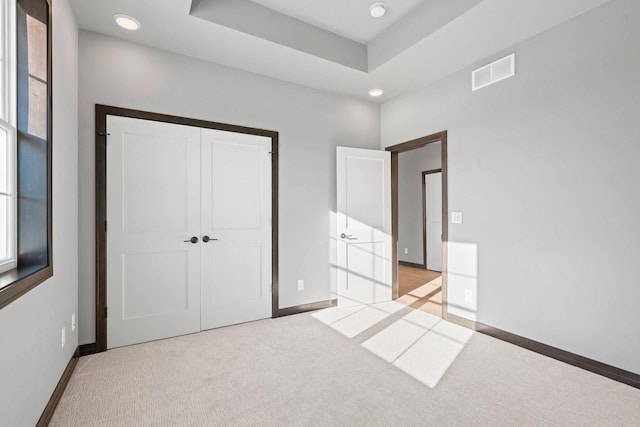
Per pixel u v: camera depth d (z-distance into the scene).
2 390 1.15
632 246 2.06
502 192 2.81
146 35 2.59
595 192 2.23
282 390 2.00
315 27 2.95
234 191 3.14
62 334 1.96
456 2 2.35
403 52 2.84
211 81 3.03
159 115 2.77
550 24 2.44
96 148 2.52
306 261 3.58
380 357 2.45
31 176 1.65
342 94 3.86
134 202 2.67
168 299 2.81
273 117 3.38
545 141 2.51
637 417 1.73
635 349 2.04
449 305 3.29
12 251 1.57
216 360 2.39
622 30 2.10
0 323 1.14
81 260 2.46
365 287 3.88
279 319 3.30
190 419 1.72
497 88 2.86
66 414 1.74
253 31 2.61
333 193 3.78
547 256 2.49
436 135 3.44
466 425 1.67
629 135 2.07
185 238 2.88
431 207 6.30
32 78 1.66
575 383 2.08
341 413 1.77
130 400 1.88
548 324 2.48
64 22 2.04
